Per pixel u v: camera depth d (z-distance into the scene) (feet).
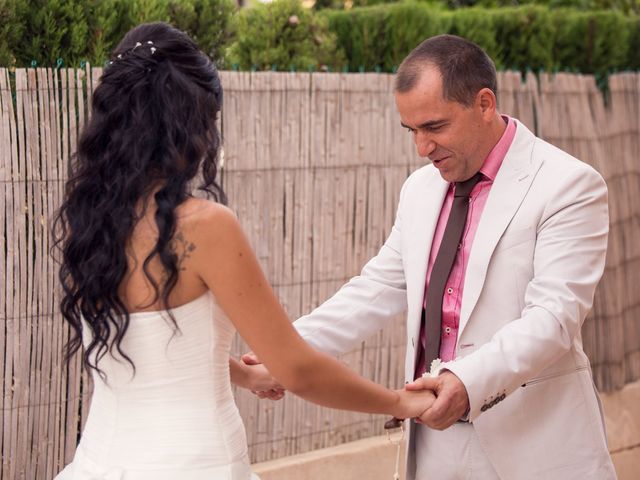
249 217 13.20
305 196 13.70
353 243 14.26
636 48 19.08
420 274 9.39
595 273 8.74
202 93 7.14
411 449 9.57
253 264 6.97
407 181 10.02
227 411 7.21
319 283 13.98
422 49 8.86
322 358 7.30
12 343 11.32
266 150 13.26
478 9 16.96
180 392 6.96
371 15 15.60
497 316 8.87
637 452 17.37
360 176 14.23
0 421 11.33
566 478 8.85
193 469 6.88
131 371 6.97
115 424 7.04
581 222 8.70
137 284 6.89
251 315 6.96
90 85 11.56
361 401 7.65
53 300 11.52
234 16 13.38
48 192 11.39
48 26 11.62
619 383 17.26
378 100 14.32
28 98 11.17
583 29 17.83
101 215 6.84
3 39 11.35
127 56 7.06
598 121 17.01
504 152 9.11
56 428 11.71
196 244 6.82
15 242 11.23
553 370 8.93
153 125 6.92
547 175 8.87
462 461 9.11
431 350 9.22
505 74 15.69
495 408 8.91
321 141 13.78
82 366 11.82
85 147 7.01
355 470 14.19
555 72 16.93
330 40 14.87
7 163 11.10
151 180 6.94
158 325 6.86
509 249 8.84
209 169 7.31
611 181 17.20
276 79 13.25
